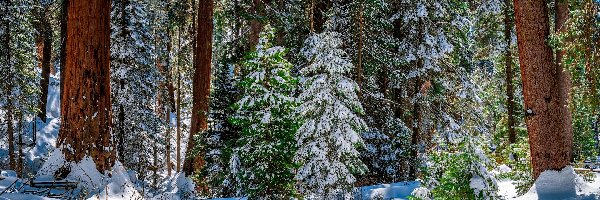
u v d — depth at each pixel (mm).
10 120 20188
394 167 18781
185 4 22781
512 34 21188
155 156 25891
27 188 9273
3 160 22031
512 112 21812
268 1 18891
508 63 21656
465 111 20219
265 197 10562
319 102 12133
